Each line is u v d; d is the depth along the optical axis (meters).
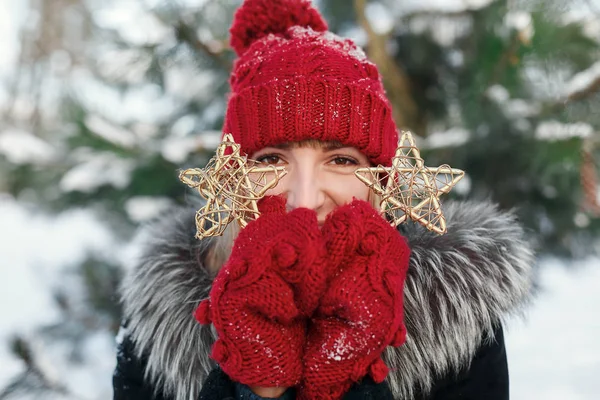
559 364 2.55
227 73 2.02
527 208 1.91
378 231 0.83
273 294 0.79
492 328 1.01
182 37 1.84
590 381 2.39
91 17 2.29
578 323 2.94
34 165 2.06
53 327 2.28
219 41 1.92
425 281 0.99
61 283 2.37
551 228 2.00
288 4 1.15
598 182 1.82
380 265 0.81
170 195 1.97
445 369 0.97
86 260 2.39
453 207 1.15
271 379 0.79
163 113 2.33
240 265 0.80
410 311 0.98
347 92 0.96
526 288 1.05
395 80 2.08
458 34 2.08
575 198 1.91
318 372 0.80
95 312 2.27
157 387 1.07
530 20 1.62
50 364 1.95
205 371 1.02
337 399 0.82
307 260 0.79
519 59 1.66
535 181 1.89
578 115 1.63
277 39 1.06
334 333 0.80
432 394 0.99
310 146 0.97
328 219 0.85
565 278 3.56
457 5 1.99
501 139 1.74
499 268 1.01
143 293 1.09
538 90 1.77
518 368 2.54
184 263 1.10
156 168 1.90
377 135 0.99
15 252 4.94
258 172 0.91
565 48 1.62
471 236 1.04
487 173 1.86
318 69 0.97
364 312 0.78
